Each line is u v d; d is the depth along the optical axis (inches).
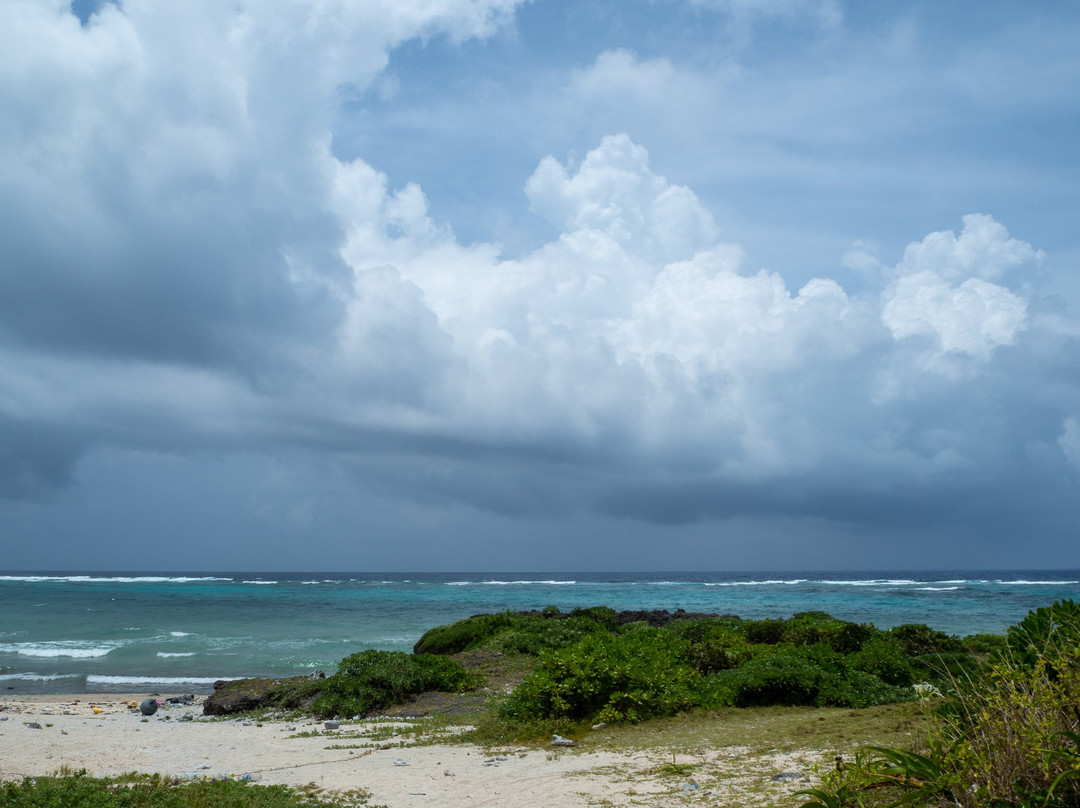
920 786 222.2
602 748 465.4
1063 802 183.9
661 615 1235.2
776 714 554.6
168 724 687.1
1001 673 216.5
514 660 933.8
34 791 351.9
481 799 349.7
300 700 748.6
